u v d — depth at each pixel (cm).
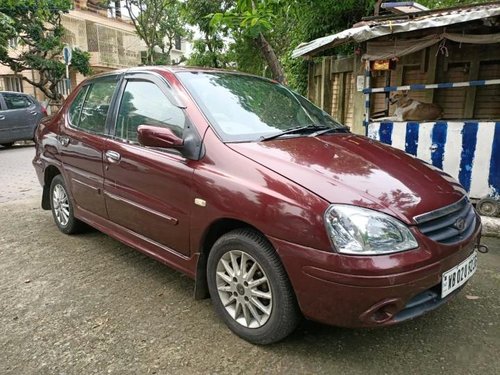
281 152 266
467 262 253
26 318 292
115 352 254
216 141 276
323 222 218
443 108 700
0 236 457
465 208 268
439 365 240
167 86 322
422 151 512
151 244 322
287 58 1205
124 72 374
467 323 282
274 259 238
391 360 245
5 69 2339
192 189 275
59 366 243
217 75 350
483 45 646
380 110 727
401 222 223
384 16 547
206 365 242
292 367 239
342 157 271
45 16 1612
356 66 721
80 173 396
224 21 579
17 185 734
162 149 305
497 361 243
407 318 224
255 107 327
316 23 895
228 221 262
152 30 2197
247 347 258
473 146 479
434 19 457
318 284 220
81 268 372
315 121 351
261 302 254
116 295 323
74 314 297
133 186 326
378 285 210
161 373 236
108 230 374
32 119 1280
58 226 465
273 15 566
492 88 659
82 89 435
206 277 289
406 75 718
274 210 232
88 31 2666
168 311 300
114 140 353
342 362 243
